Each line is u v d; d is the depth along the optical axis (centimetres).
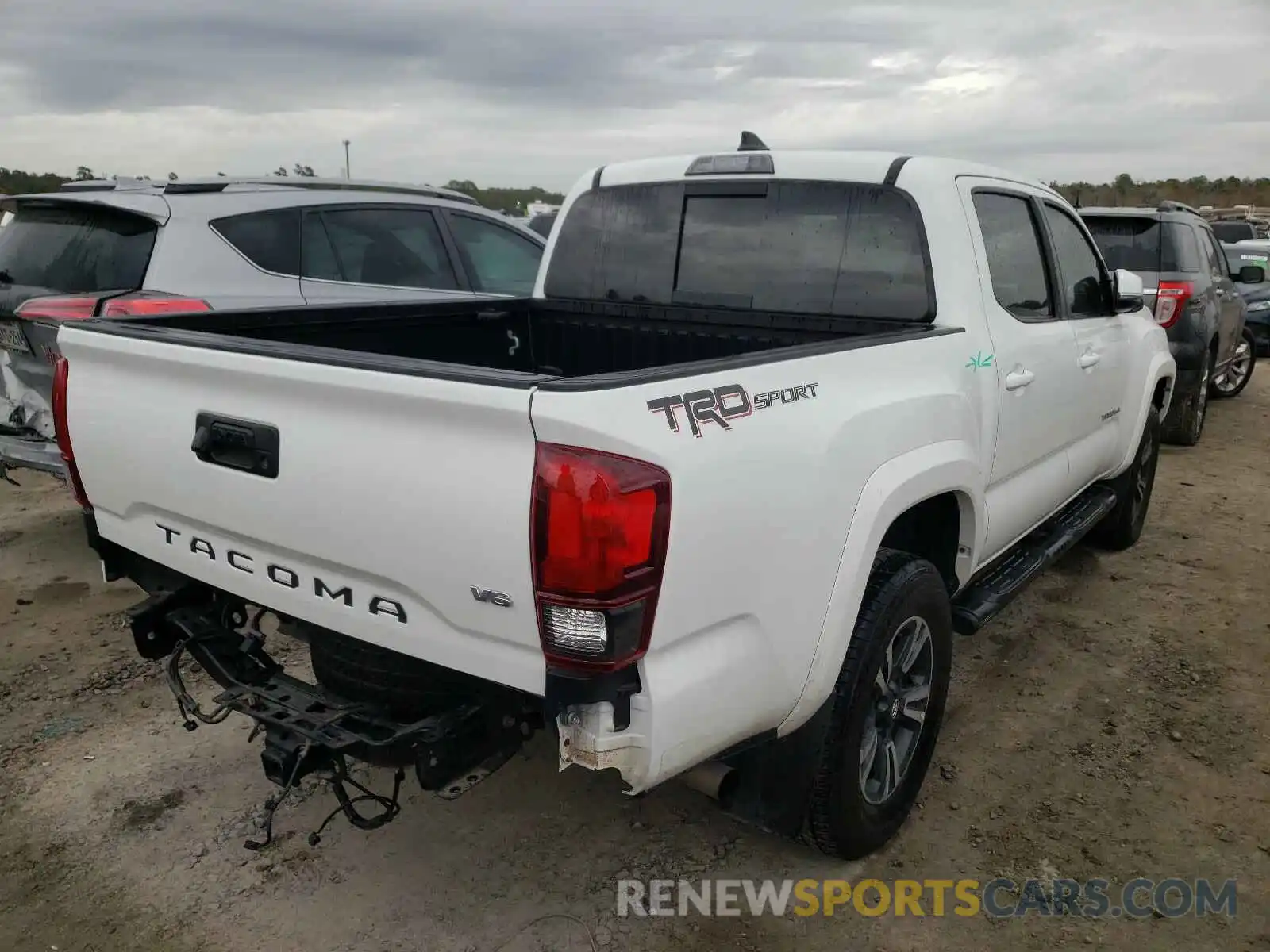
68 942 252
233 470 232
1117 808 310
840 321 337
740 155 357
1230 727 358
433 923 260
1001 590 354
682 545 193
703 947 252
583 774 329
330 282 536
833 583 238
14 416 493
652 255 383
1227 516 615
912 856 288
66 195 491
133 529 273
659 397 192
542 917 262
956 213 321
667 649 198
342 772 231
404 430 198
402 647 213
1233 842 293
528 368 425
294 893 271
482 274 639
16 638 423
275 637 423
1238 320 927
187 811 307
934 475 278
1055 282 387
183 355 236
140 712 365
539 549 182
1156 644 428
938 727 306
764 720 229
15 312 462
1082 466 431
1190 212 827
